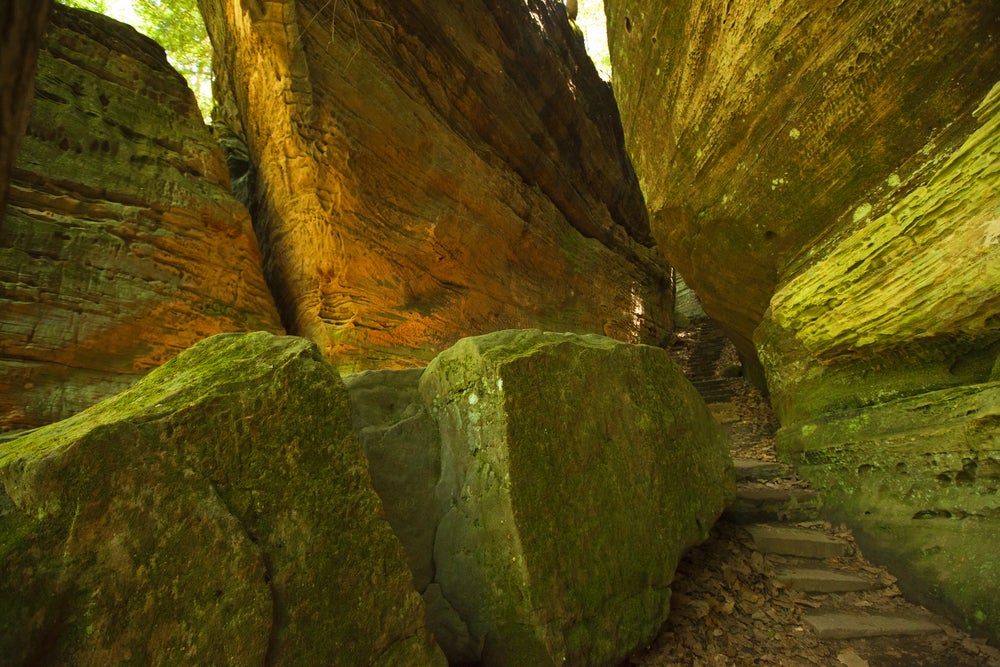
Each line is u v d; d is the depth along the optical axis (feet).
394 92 26.86
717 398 31.58
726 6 14.42
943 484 11.14
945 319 11.03
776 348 18.89
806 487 15.58
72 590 4.58
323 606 5.79
